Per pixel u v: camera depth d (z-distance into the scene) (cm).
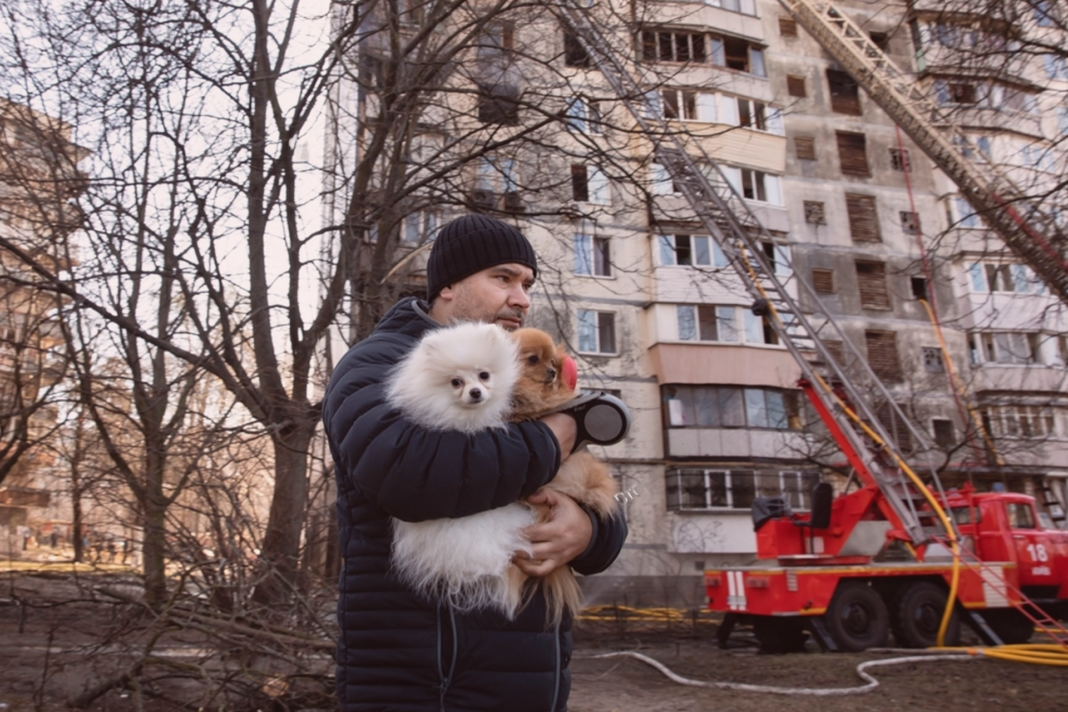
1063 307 1070
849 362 2680
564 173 1266
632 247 2517
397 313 238
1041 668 937
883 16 2452
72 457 836
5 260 1061
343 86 1232
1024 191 1018
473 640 182
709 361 2506
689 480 2458
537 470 181
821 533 1261
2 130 921
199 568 682
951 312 2856
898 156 3077
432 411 180
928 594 1156
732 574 1180
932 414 2638
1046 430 2616
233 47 986
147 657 621
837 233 2927
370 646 183
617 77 1149
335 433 192
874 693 819
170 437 754
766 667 986
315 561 858
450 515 174
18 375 921
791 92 3072
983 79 1044
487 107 1245
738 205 1558
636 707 773
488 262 244
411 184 1132
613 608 1493
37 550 1230
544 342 227
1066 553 1280
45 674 636
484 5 1218
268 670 668
